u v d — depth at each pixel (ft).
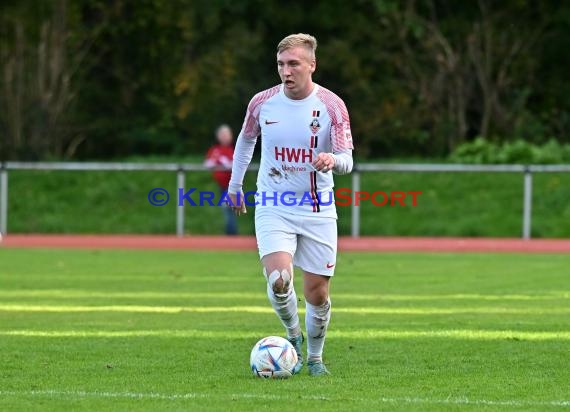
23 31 456.04
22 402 98.37
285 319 113.80
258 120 111.65
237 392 102.78
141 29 477.36
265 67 497.05
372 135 483.10
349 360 121.08
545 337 137.80
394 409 95.25
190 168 319.47
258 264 245.04
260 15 494.59
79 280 210.79
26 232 346.33
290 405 96.68
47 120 459.32
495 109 481.87
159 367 116.47
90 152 496.23
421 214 341.00
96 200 360.69
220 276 218.18
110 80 490.90
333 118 108.99
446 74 482.69
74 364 118.21
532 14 497.05
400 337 137.80
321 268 110.93
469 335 139.33
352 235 316.40
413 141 485.97
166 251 282.15
